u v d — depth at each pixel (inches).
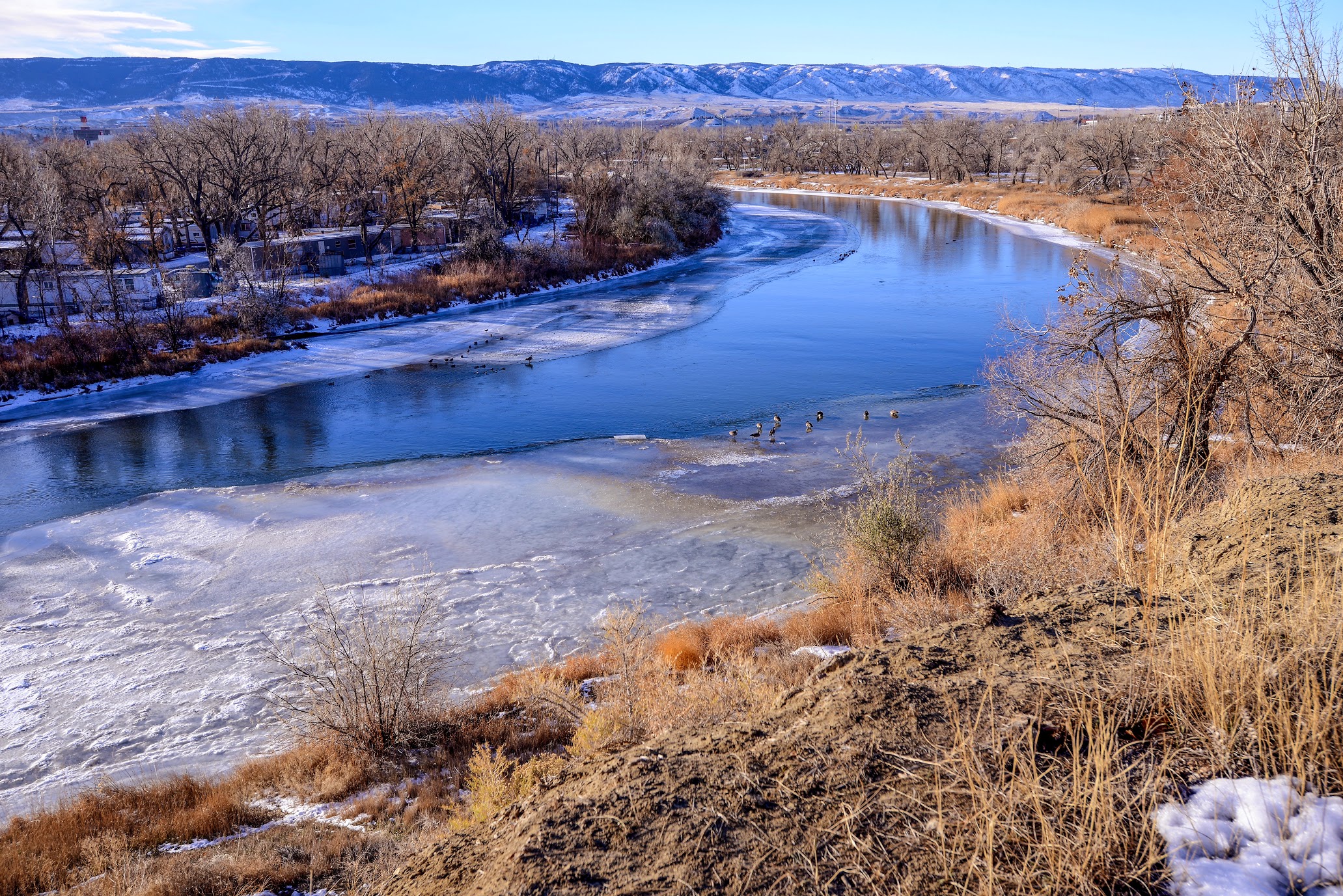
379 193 3068.4
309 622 704.4
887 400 1353.3
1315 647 129.3
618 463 1096.8
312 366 1648.6
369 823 410.9
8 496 1043.3
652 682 428.8
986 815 103.7
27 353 1544.0
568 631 679.1
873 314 2020.2
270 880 345.1
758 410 1322.6
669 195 3125.0
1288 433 527.5
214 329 1784.0
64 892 361.7
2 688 636.7
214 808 448.5
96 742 568.7
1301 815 99.4
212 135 2568.9
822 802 115.6
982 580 365.4
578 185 3149.6
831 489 972.6
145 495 1035.9
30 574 831.1
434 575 796.0
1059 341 558.6
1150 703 126.9
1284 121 523.8
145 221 2915.8
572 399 1413.6
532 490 1012.5
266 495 1021.8
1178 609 156.6
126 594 783.7
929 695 138.6
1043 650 153.1
